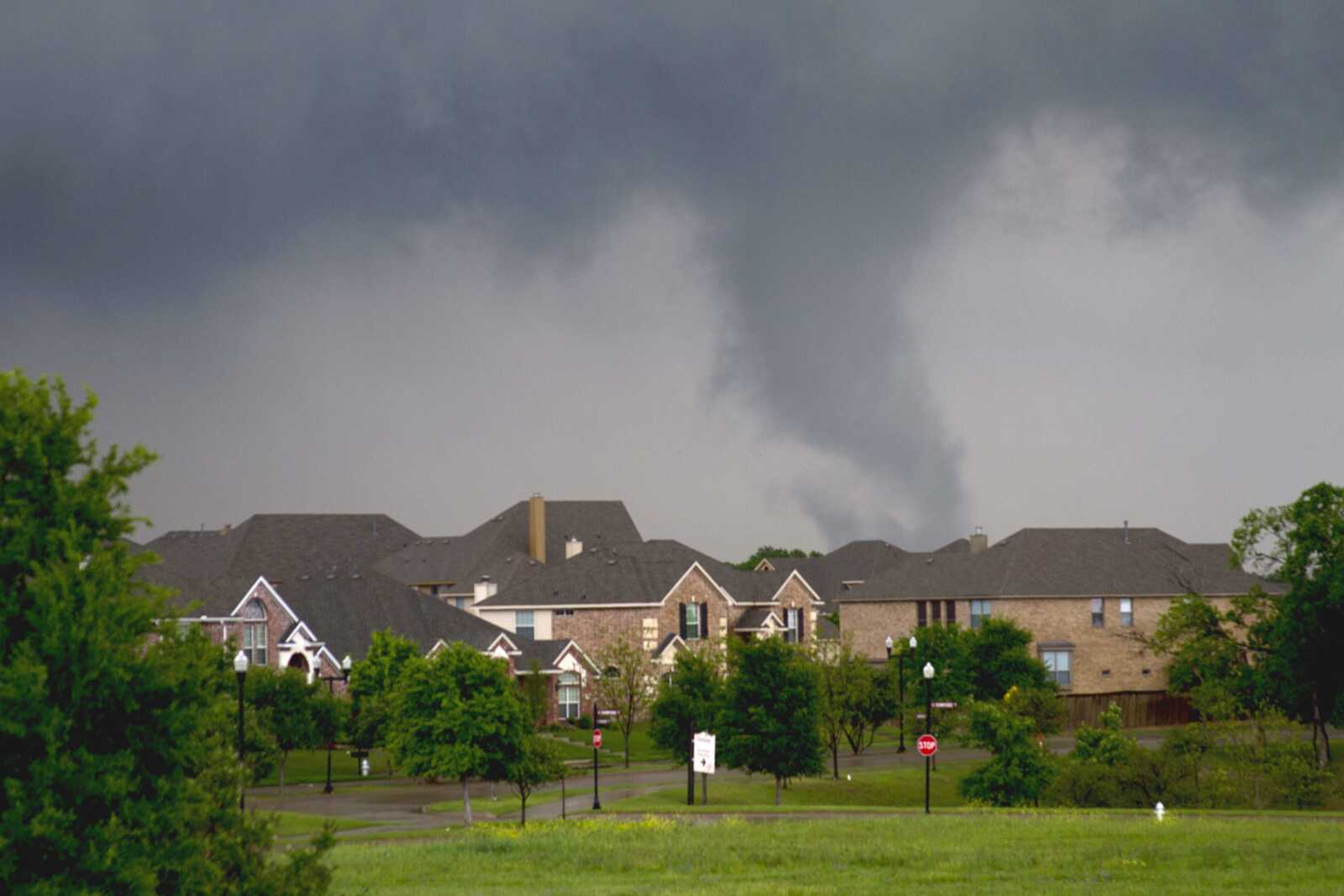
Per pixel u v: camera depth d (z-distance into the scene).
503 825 114.88
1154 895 62.78
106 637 33.94
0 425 35.28
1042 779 133.38
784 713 142.25
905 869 74.12
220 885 39.06
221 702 39.38
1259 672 172.62
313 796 153.25
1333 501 167.75
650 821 104.81
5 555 33.94
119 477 36.50
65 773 32.72
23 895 31.67
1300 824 95.31
